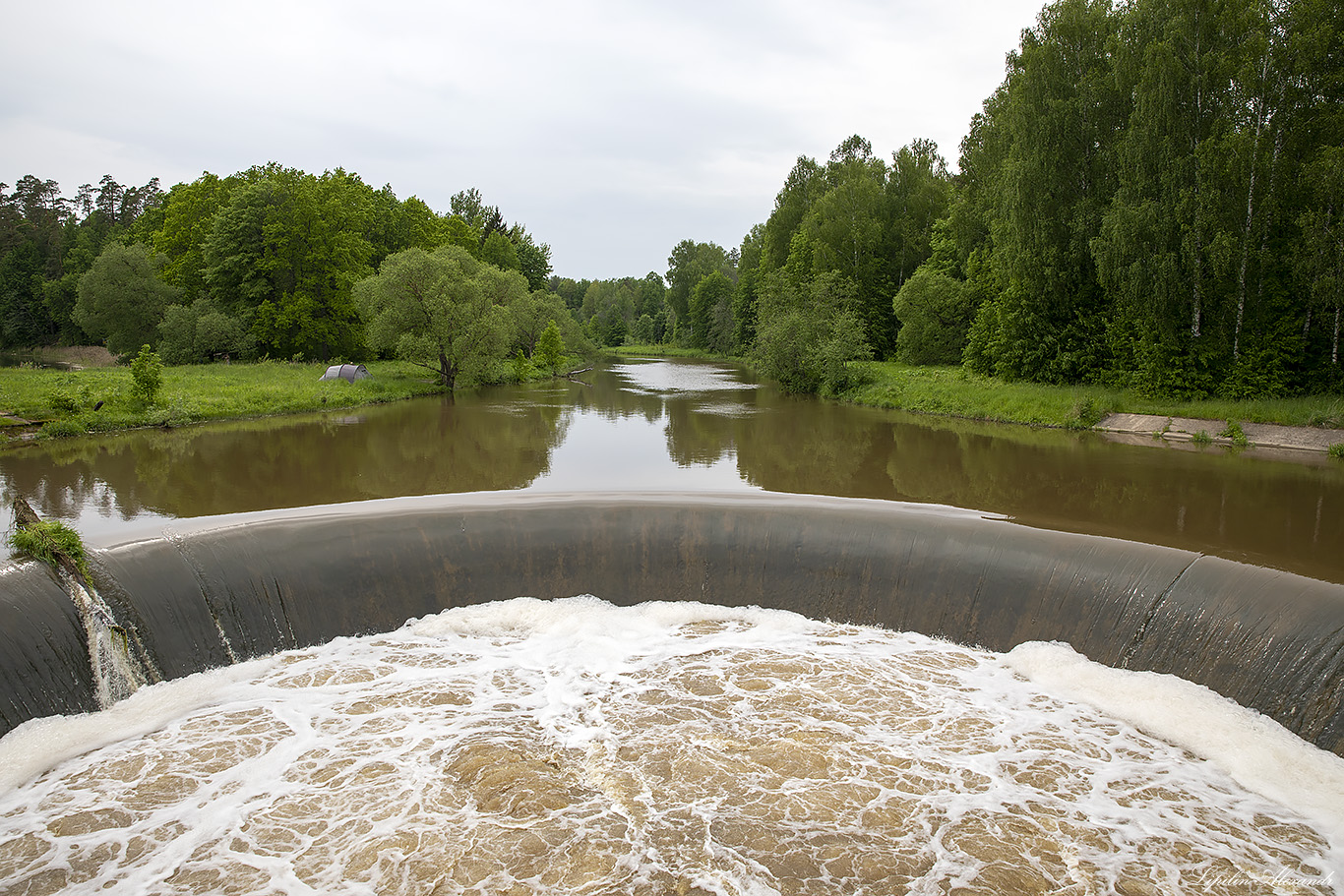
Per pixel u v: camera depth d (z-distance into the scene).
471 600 13.12
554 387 51.94
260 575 11.85
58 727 9.33
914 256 65.25
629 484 19.66
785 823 7.99
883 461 23.00
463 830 7.88
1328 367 27.23
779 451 24.91
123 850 7.59
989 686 10.67
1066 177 35.91
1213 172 27.19
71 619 10.01
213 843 7.68
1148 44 29.75
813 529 13.50
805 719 9.91
